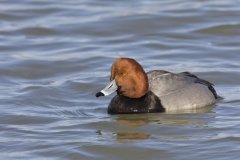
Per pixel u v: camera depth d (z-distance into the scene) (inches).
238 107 608.1
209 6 979.9
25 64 761.6
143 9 976.9
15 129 566.6
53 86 682.2
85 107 626.5
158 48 826.2
